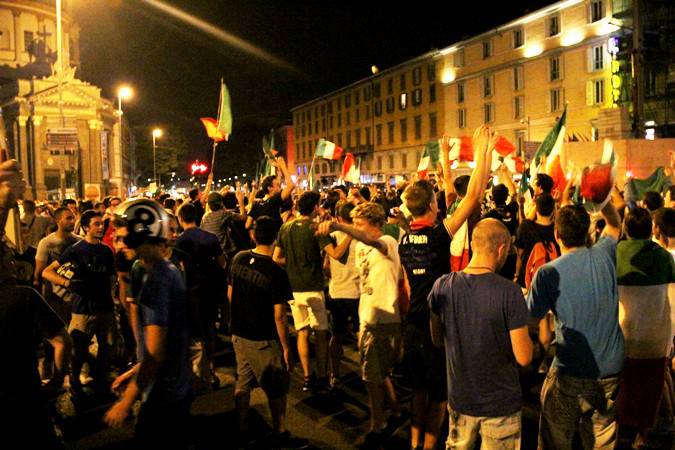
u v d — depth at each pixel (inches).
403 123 2421.3
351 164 618.8
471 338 147.1
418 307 193.2
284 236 275.3
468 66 2022.6
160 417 149.9
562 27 1630.2
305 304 273.1
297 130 3454.7
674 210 220.2
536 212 272.2
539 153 345.1
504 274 308.8
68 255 263.9
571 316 160.4
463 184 251.4
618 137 718.5
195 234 282.5
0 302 115.9
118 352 318.7
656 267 187.9
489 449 148.2
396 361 222.1
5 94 2407.7
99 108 2439.7
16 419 115.6
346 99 2876.5
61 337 128.0
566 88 1630.2
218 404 261.1
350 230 198.7
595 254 162.9
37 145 2313.0
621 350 160.9
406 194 195.9
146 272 148.9
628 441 210.7
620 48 1465.3
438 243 190.1
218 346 354.3
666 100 1439.5
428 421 190.4
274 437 217.8
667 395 210.8
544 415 169.6
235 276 212.8
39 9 2598.4
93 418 247.0
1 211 120.0
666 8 1445.6
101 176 2423.7
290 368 216.7
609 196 188.5
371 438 220.4
